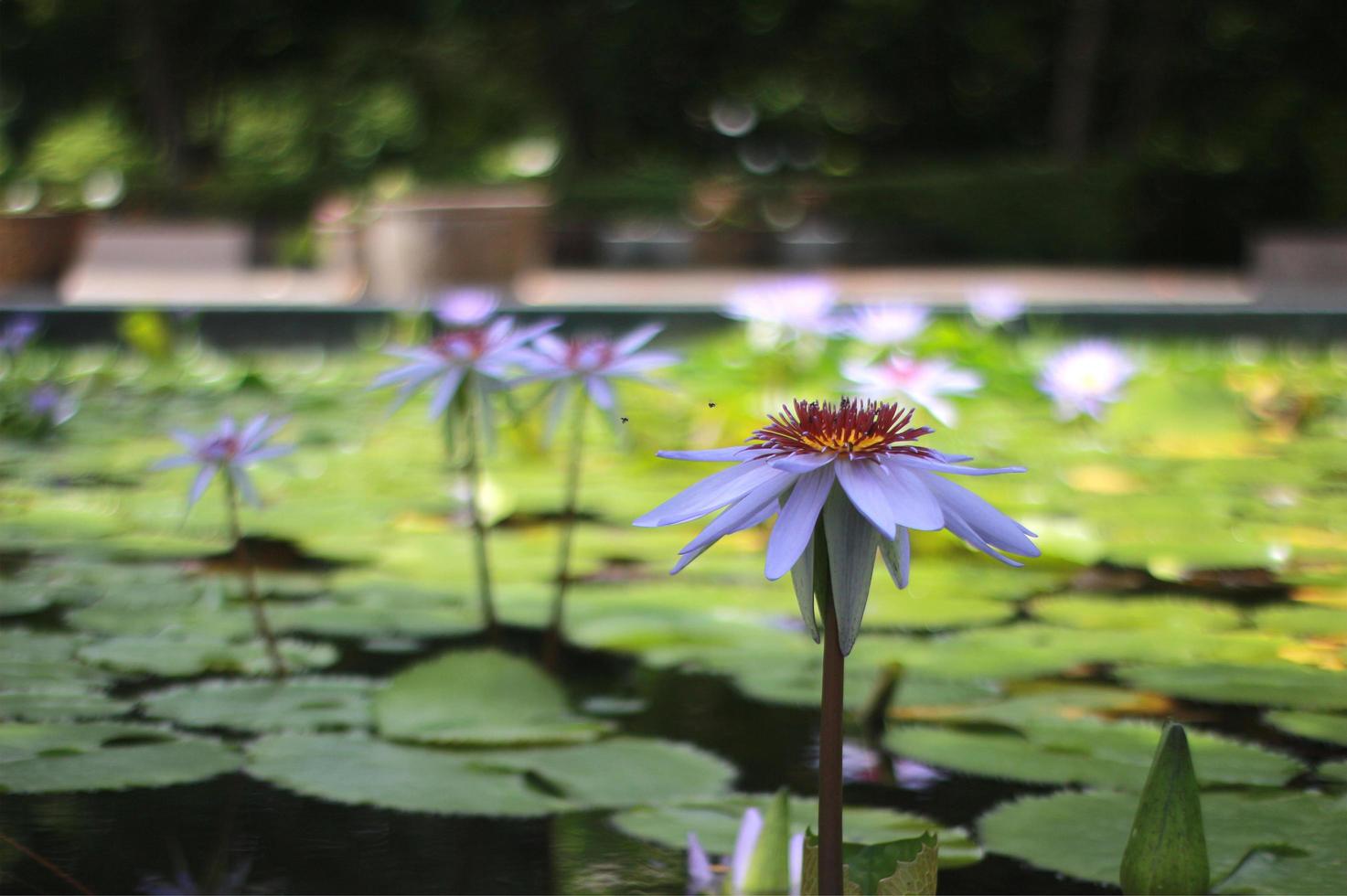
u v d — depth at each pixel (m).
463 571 2.36
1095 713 1.62
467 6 18.98
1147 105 17.17
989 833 1.25
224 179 17.52
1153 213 15.16
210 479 1.85
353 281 10.19
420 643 1.91
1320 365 5.35
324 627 1.97
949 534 2.53
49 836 1.22
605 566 2.41
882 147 19.88
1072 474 3.24
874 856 1.03
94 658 1.80
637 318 5.93
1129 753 1.48
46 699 1.62
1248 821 1.27
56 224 10.80
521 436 3.54
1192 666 1.79
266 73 20.89
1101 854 1.20
